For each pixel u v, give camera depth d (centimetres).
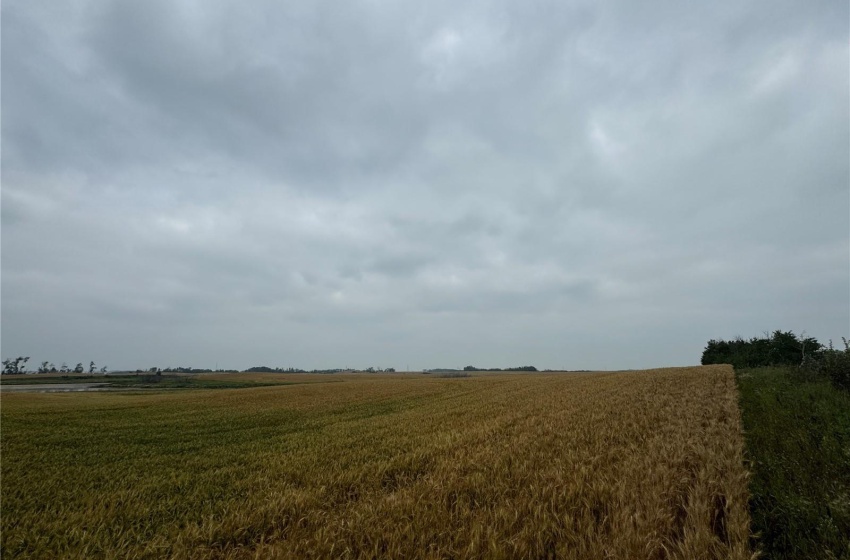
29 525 789
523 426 1466
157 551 636
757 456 811
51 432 2058
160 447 1606
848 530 491
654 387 2714
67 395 5397
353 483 902
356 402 3428
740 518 525
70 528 762
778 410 1285
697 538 480
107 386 9131
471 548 516
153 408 3300
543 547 523
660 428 1223
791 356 4225
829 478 657
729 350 6175
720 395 1927
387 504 706
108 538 699
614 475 755
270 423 2297
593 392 2783
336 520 656
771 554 486
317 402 3556
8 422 2472
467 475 844
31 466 1298
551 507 635
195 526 700
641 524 523
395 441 1398
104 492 980
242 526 698
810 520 519
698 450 843
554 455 979
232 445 1599
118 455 1462
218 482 1030
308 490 866
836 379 1795
